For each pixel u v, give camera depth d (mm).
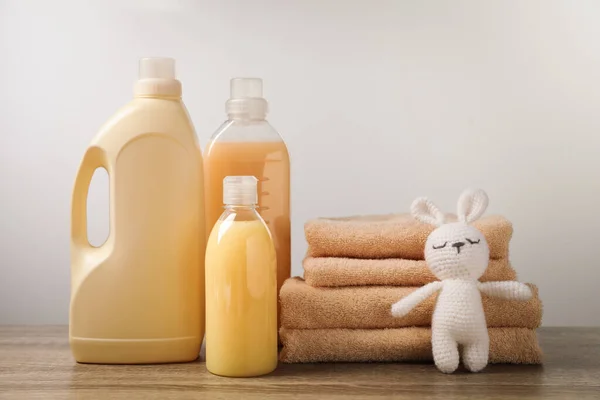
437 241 854
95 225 1464
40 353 996
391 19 1404
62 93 1450
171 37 1429
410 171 1422
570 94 1396
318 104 1421
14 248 1480
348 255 929
